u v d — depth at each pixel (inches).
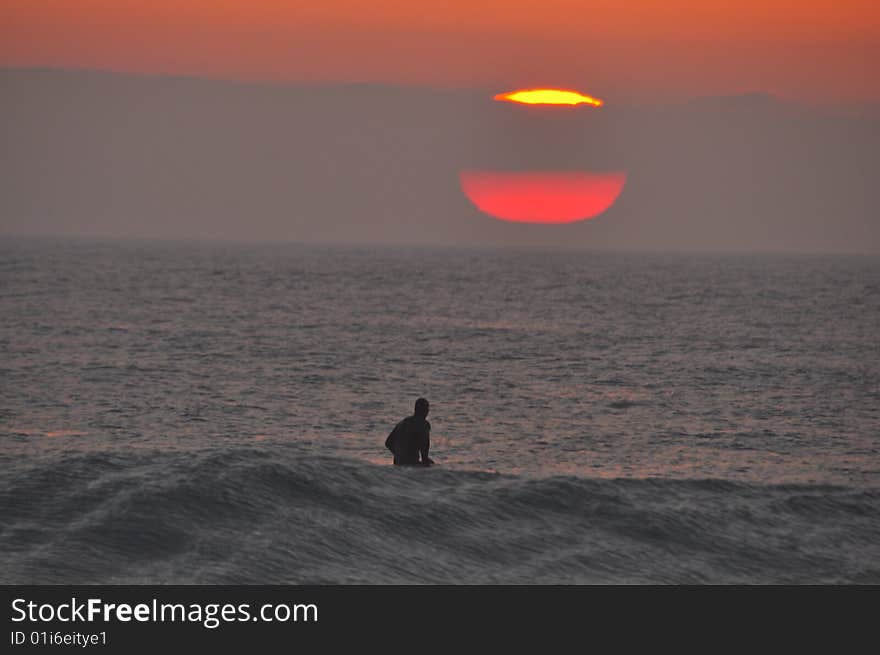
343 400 4781.0
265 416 4247.0
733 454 3565.5
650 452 3580.2
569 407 4694.9
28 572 1344.7
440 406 4640.8
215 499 1646.2
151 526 1523.1
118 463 1807.3
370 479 1891.0
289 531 1588.3
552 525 1791.3
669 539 1790.1
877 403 4987.7
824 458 3523.6
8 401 4434.1
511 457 3422.7
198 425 3986.2
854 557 1798.7
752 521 1911.9
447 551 1635.1
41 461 1797.5
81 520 1520.7
